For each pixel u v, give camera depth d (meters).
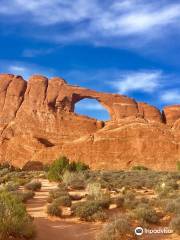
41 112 103.19
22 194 20.66
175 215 14.86
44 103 105.25
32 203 19.78
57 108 105.00
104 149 92.00
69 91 108.19
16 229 10.50
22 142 97.06
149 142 92.06
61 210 16.17
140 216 14.39
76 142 93.50
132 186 28.92
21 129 100.25
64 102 106.38
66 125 101.50
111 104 109.19
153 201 18.61
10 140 98.31
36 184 26.05
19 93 108.25
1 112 105.56
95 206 16.03
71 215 16.08
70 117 103.06
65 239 12.16
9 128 101.25
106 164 89.88
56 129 100.69
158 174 44.12
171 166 88.38
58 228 13.76
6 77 112.12
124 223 12.30
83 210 15.47
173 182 28.78
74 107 110.00
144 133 93.12
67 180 29.64
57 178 33.75
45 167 74.81
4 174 47.41
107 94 110.56
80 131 100.62
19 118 102.81
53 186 29.70
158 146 91.44
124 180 34.09
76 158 91.25
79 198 20.91
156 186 27.72
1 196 13.12
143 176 40.06
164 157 90.06
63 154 91.94
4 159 95.69
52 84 109.06
